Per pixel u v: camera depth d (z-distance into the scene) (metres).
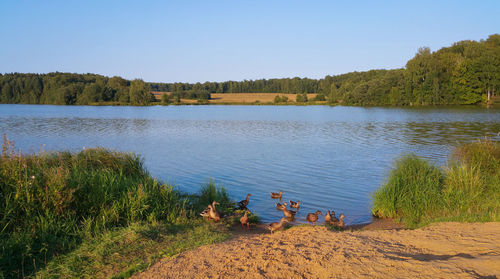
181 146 33.06
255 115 80.25
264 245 8.10
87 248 8.66
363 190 17.94
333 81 161.12
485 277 5.62
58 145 32.34
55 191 10.27
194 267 7.18
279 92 194.50
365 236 8.63
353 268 6.32
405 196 13.80
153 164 24.69
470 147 22.58
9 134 41.03
